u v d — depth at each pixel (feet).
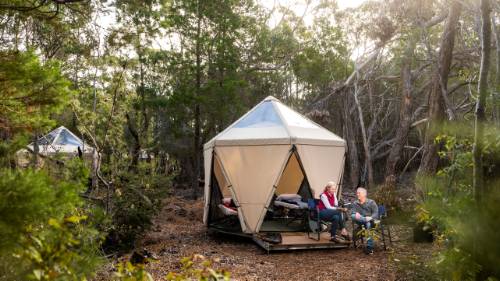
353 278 20.99
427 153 38.96
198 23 61.36
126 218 27.17
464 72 38.34
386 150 87.25
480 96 9.23
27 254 7.38
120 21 26.20
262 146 30.81
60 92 10.99
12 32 19.22
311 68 87.45
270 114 34.12
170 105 58.44
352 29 86.02
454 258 8.19
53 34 26.40
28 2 13.76
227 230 32.37
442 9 56.95
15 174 7.66
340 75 92.17
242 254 26.76
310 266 23.53
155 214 29.84
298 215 33.73
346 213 30.45
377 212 26.86
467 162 10.71
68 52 28.22
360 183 79.41
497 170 8.70
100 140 30.86
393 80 89.10
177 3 59.47
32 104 10.74
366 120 92.73
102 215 13.20
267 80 86.28
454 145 12.03
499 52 15.78
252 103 82.48
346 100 82.53
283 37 81.66
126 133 47.80
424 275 9.73
